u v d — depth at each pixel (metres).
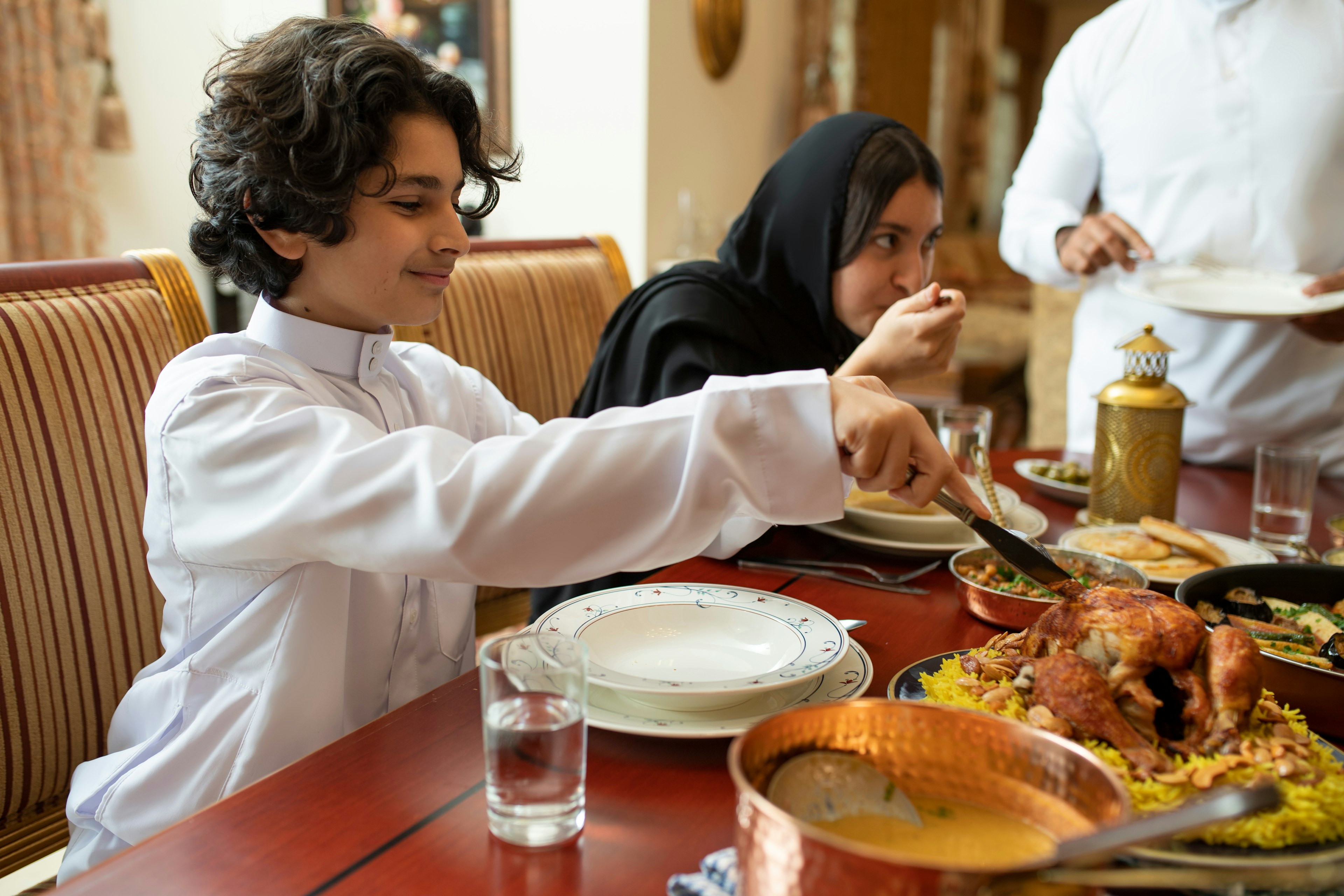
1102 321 1.84
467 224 0.95
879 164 1.24
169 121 3.57
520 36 3.63
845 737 0.46
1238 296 1.48
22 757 0.92
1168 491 1.13
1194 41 1.72
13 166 3.01
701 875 0.48
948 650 0.80
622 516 0.66
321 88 0.75
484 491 0.64
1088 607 0.62
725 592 0.83
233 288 3.57
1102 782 0.40
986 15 7.86
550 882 0.49
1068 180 1.91
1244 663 0.57
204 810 0.55
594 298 1.84
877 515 1.07
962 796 0.45
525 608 1.63
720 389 0.67
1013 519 1.15
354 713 0.90
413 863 0.50
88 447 0.99
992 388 4.63
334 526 0.67
